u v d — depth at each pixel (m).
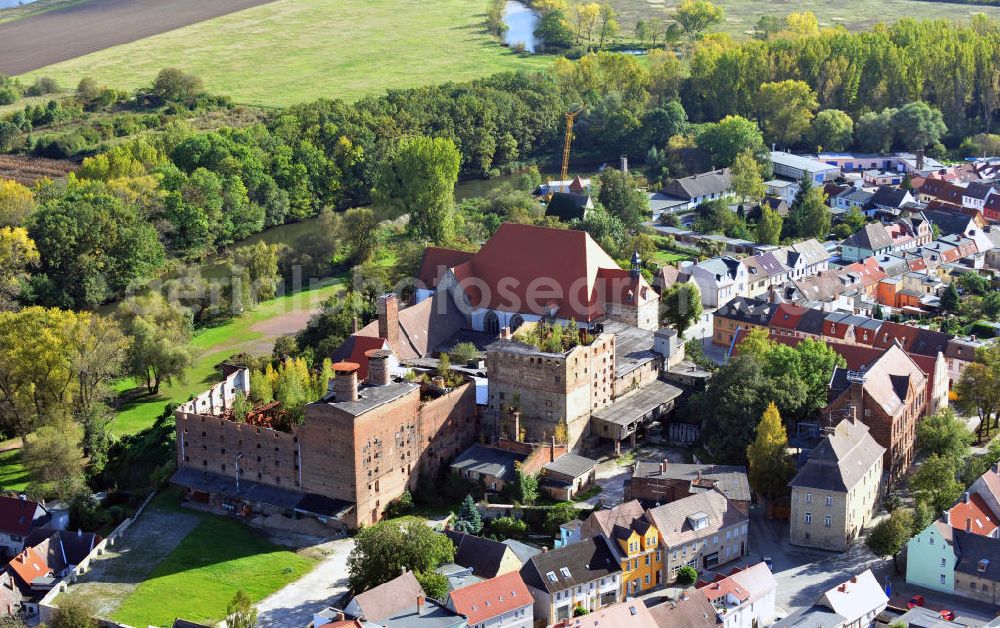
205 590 199.62
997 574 194.62
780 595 199.00
